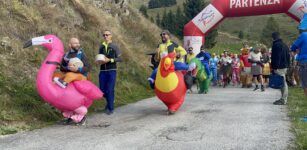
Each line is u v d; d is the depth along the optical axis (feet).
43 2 45.88
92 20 53.31
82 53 27.58
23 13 39.86
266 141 21.77
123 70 49.70
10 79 30.14
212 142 21.66
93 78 41.45
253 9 61.31
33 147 20.94
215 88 59.31
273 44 35.86
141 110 33.73
